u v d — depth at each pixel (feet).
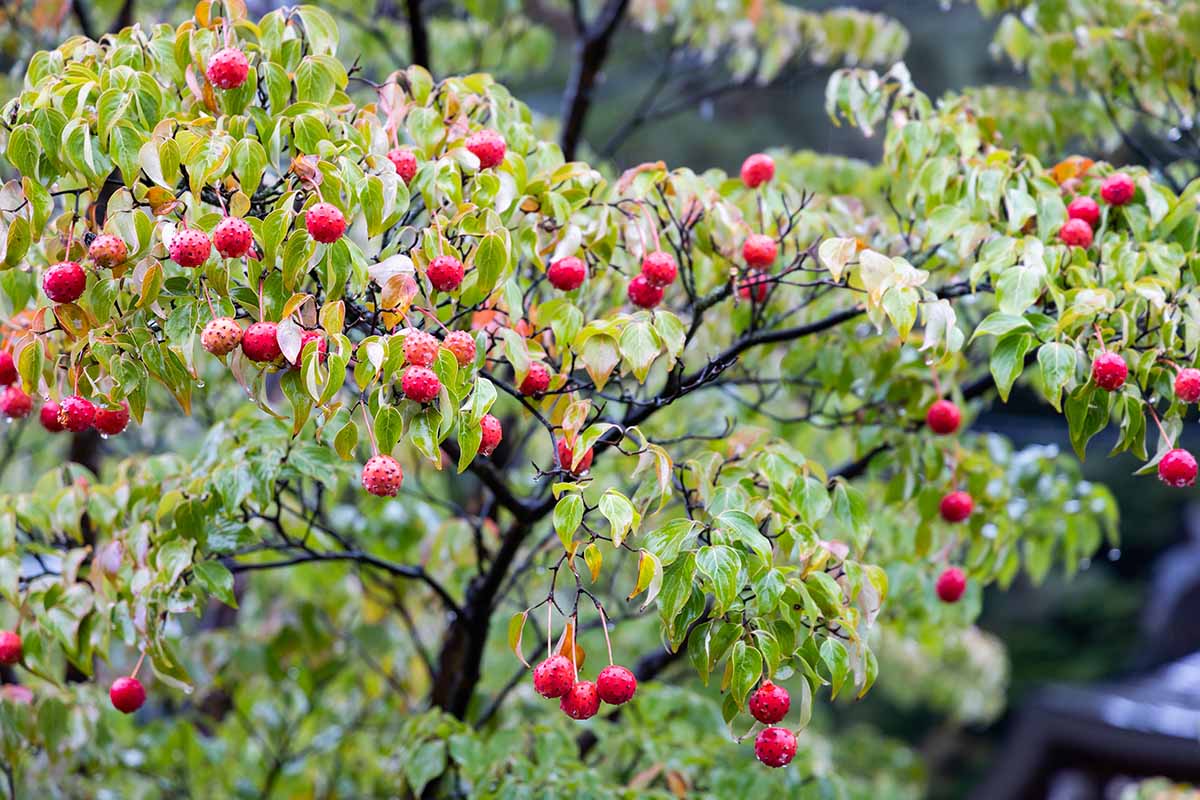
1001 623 51.26
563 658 7.36
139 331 7.82
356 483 11.64
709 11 18.15
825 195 13.51
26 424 17.12
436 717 11.84
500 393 13.56
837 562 8.70
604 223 9.64
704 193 9.99
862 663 7.88
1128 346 8.95
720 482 9.07
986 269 9.57
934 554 12.41
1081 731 24.54
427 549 13.70
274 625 13.99
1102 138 14.64
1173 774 23.25
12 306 9.53
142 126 7.98
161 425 16.79
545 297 10.97
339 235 7.45
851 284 9.58
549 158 10.11
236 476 9.94
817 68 18.71
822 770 12.73
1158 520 49.39
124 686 10.06
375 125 8.63
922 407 11.80
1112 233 10.17
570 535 7.45
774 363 13.78
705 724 13.28
